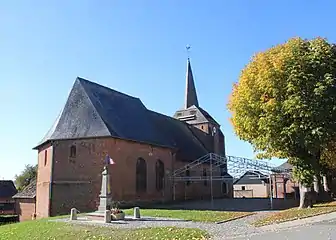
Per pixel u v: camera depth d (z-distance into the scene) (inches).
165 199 1476.4
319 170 940.0
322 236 494.0
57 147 1259.2
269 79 860.0
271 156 949.2
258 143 903.1
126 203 1249.4
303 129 815.7
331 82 816.9
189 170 1705.2
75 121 1291.8
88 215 890.7
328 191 1202.0
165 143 1541.6
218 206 1207.6
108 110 1368.1
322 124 815.7
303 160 883.4
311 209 841.5
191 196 1691.7
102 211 872.3
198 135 2085.4
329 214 756.0
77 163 1232.8
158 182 1457.9
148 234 597.6
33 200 1482.5
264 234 549.3
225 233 588.1
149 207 1213.1
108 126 1256.2
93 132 1240.2
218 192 1983.3
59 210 1214.9
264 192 2694.4
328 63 846.5
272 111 848.3
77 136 1244.5
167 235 578.2
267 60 892.6
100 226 727.1
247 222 740.0
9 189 2741.1
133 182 1304.1
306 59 848.9
